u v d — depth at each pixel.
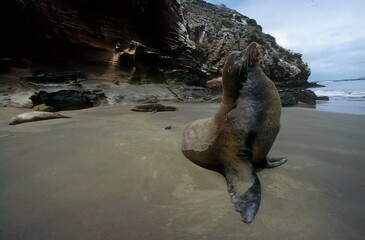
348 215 2.13
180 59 19.58
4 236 1.87
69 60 13.61
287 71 31.55
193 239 1.82
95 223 2.02
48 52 12.80
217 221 2.03
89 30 14.15
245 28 33.66
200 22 28.84
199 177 2.86
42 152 3.68
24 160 3.38
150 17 17.42
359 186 2.68
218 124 2.97
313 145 4.32
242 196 2.36
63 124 5.97
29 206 2.28
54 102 8.92
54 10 12.57
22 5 11.41
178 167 3.04
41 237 1.86
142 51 15.95
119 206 2.27
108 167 3.07
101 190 2.55
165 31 18.78
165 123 6.21
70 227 1.97
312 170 3.10
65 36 13.20
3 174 2.95
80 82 13.12
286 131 5.58
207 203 2.30
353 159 3.55
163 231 1.91
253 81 2.90
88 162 3.24
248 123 2.79
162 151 3.45
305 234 1.87
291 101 13.40
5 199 2.40
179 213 2.15
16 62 11.69
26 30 11.85
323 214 2.13
